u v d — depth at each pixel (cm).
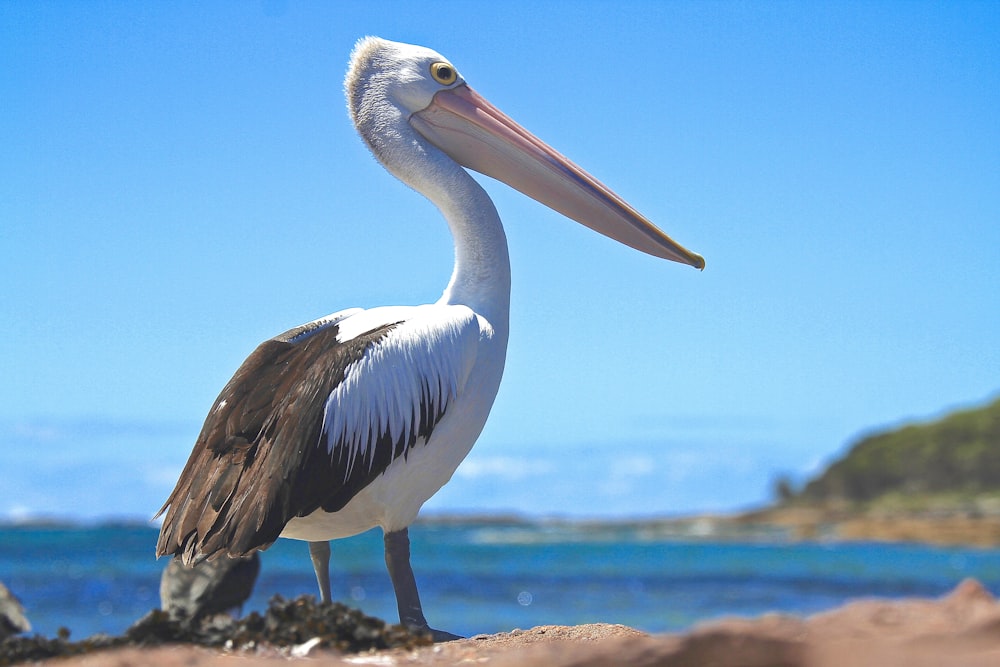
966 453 11331
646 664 274
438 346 588
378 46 703
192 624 509
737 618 284
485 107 708
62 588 3192
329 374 560
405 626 516
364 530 595
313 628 496
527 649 459
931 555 6319
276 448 545
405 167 672
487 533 10494
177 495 566
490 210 661
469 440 610
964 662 234
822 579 4056
